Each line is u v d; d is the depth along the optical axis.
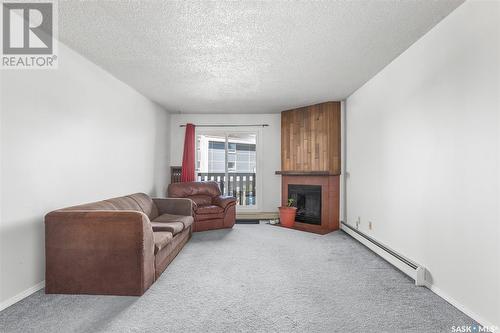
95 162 3.18
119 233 2.25
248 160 9.07
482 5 1.84
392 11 2.12
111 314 1.97
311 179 5.19
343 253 3.46
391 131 3.15
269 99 4.83
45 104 2.44
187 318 1.92
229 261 3.14
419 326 1.82
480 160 1.87
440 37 2.28
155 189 5.11
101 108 3.31
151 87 4.10
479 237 1.88
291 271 2.83
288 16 2.19
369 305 2.11
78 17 2.21
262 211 6.04
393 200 3.10
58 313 1.97
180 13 2.14
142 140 4.51
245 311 2.02
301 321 1.88
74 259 2.27
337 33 2.47
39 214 2.37
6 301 2.06
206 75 3.57
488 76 1.80
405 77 2.84
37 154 2.35
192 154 5.89
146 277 2.33
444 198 2.23
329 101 4.93
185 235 3.81
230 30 2.41
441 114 2.27
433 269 2.37
